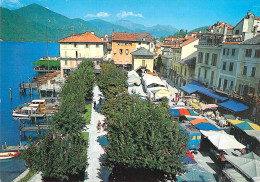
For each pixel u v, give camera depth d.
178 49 58.50
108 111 21.56
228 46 32.72
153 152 12.90
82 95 30.08
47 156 13.82
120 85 33.47
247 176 14.23
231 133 24.53
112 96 24.70
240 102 28.69
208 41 40.78
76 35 70.06
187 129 21.83
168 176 13.86
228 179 15.46
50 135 15.55
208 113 33.31
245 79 28.70
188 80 49.56
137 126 14.05
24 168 21.80
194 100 38.59
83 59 66.38
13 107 46.66
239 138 22.75
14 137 31.20
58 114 20.41
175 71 60.84
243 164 15.16
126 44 77.12
